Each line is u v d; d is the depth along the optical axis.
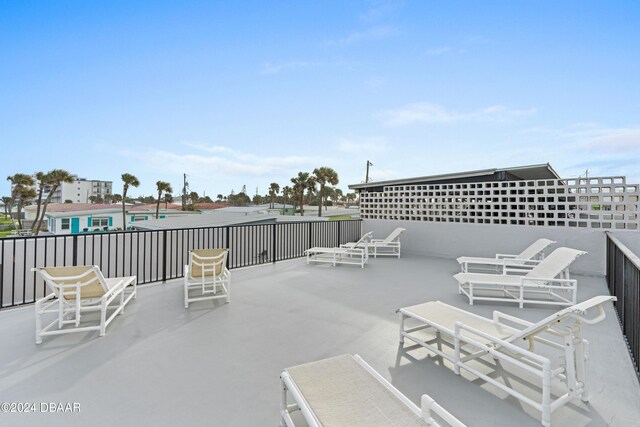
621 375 2.59
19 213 29.11
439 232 9.12
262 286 5.54
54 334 3.28
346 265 7.69
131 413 2.08
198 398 2.26
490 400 2.24
